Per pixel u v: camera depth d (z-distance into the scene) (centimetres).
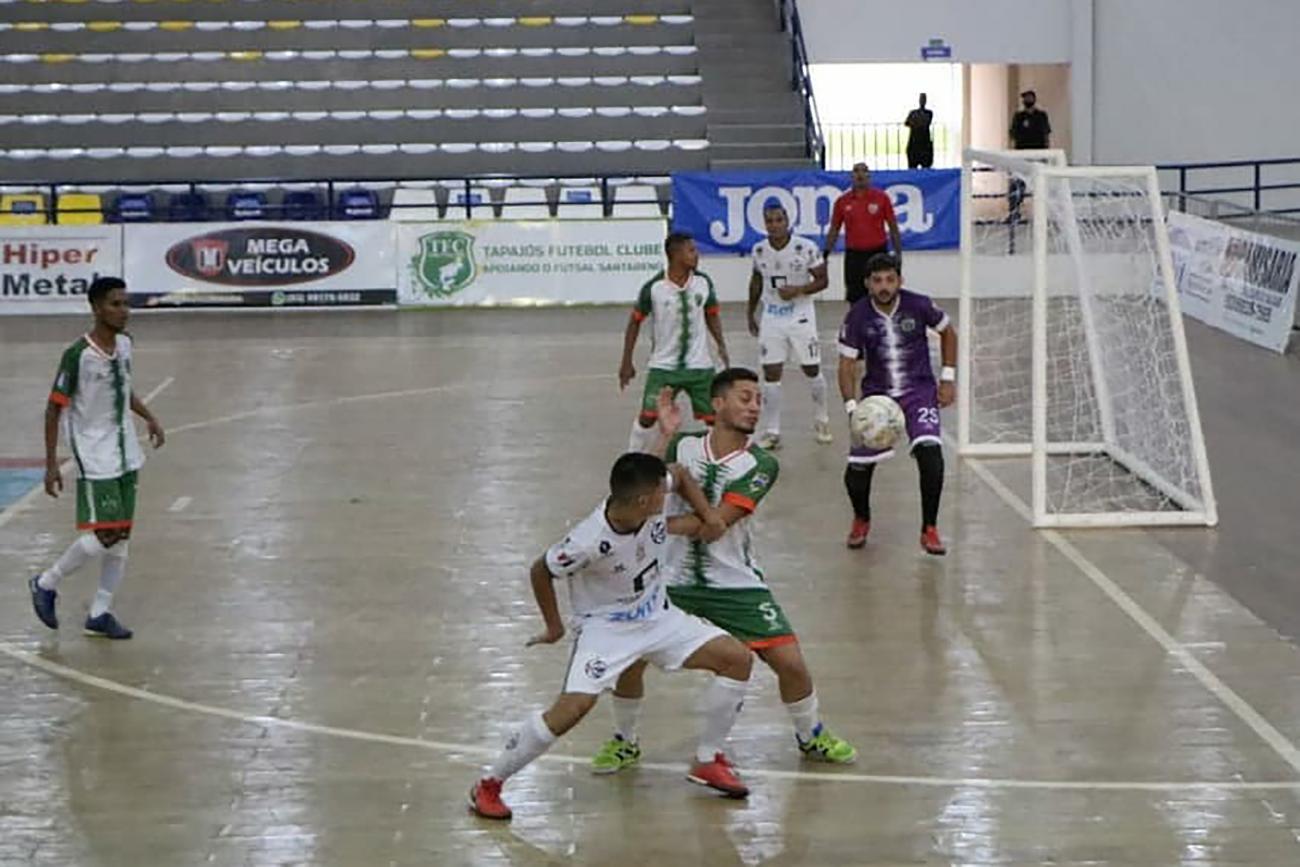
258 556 1638
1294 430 2161
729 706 1061
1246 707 1216
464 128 3916
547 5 4228
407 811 1058
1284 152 4294
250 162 3834
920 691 1258
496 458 2031
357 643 1384
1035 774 1103
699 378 1842
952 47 4225
